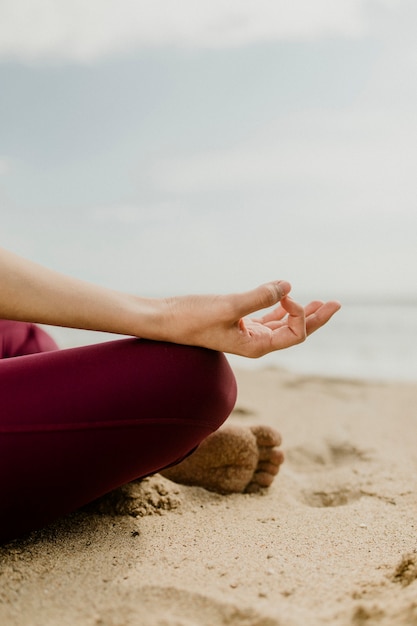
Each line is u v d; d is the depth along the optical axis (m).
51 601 1.01
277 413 3.22
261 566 1.17
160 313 1.14
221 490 1.72
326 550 1.27
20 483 1.08
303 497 1.88
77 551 1.23
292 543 1.32
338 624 0.90
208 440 1.71
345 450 2.48
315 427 2.87
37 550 1.22
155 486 1.56
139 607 0.98
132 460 1.17
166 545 1.28
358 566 1.16
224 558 1.21
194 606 0.99
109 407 1.09
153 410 1.13
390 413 3.21
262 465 1.80
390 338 9.86
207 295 1.15
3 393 1.06
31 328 1.71
